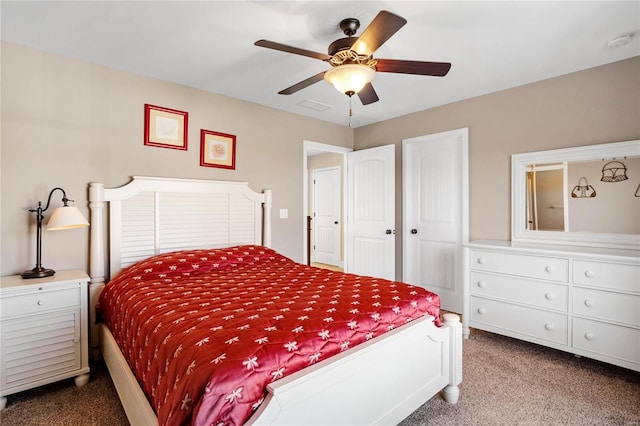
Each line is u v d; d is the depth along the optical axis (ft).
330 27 6.79
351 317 5.00
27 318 6.51
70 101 8.14
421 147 12.71
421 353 5.65
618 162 8.32
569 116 9.12
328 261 21.58
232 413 3.36
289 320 4.70
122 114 8.92
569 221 9.09
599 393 6.69
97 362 8.14
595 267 7.50
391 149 13.08
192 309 5.23
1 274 7.27
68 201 8.04
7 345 6.31
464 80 9.62
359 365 4.48
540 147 9.66
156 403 4.04
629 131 8.20
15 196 7.44
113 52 7.92
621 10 6.16
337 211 20.94
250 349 3.85
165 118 9.66
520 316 8.68
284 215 12.57
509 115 10.27
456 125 11.55
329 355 4.41
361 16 6.38
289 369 3.93
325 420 4.07
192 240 10.00
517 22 6.57
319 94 10.84
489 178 10.75
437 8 6.10
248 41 7.39
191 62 8.48
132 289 6.81
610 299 7.29
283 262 9.91
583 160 8.86
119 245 8.70
